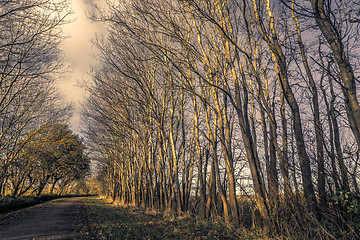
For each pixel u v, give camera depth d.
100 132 24.33
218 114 10.05
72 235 9.23
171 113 15.52
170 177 15.48
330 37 4.39
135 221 12.37
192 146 17.06
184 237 8.31
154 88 17.23
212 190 12.20
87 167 51.72
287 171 7.54
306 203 6.34
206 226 9.45
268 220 7.31
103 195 63.22
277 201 7.37
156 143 19.11
